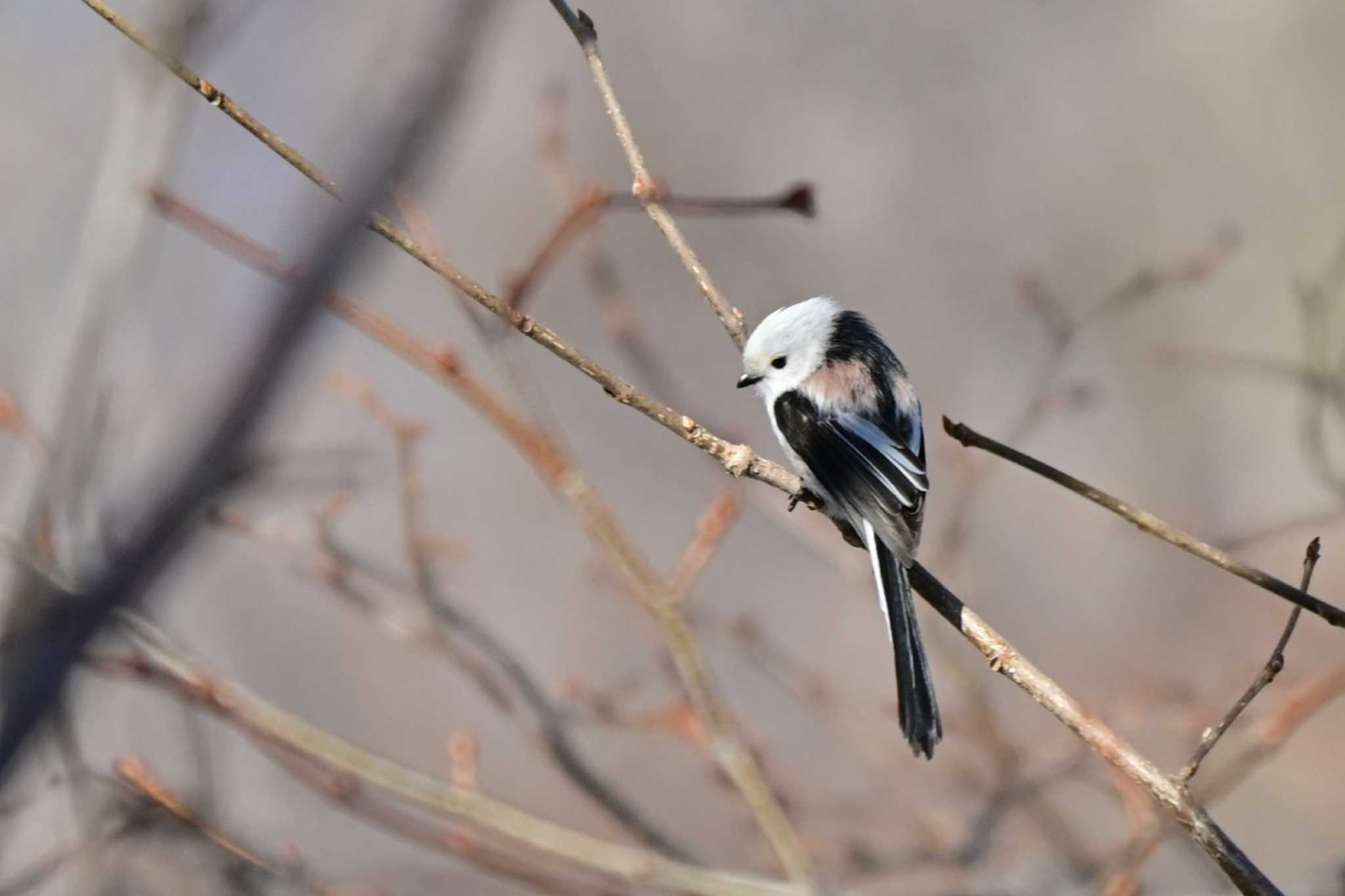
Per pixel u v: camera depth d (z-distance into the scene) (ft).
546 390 57.82
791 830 24.58
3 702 11.16
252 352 11.54
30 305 43.04
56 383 25.94
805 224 66.13
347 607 43.42
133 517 11.41
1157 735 35.09
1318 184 68.64
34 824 27.20
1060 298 64.80
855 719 36.94
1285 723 26.18
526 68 67.10
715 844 38.96
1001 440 56.18
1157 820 25.59
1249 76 71.15
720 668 43.29
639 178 23.85
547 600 50.88
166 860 25.55
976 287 65.77
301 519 32.07
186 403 25.96
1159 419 61.87
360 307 24.09
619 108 24.43
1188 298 64.39
